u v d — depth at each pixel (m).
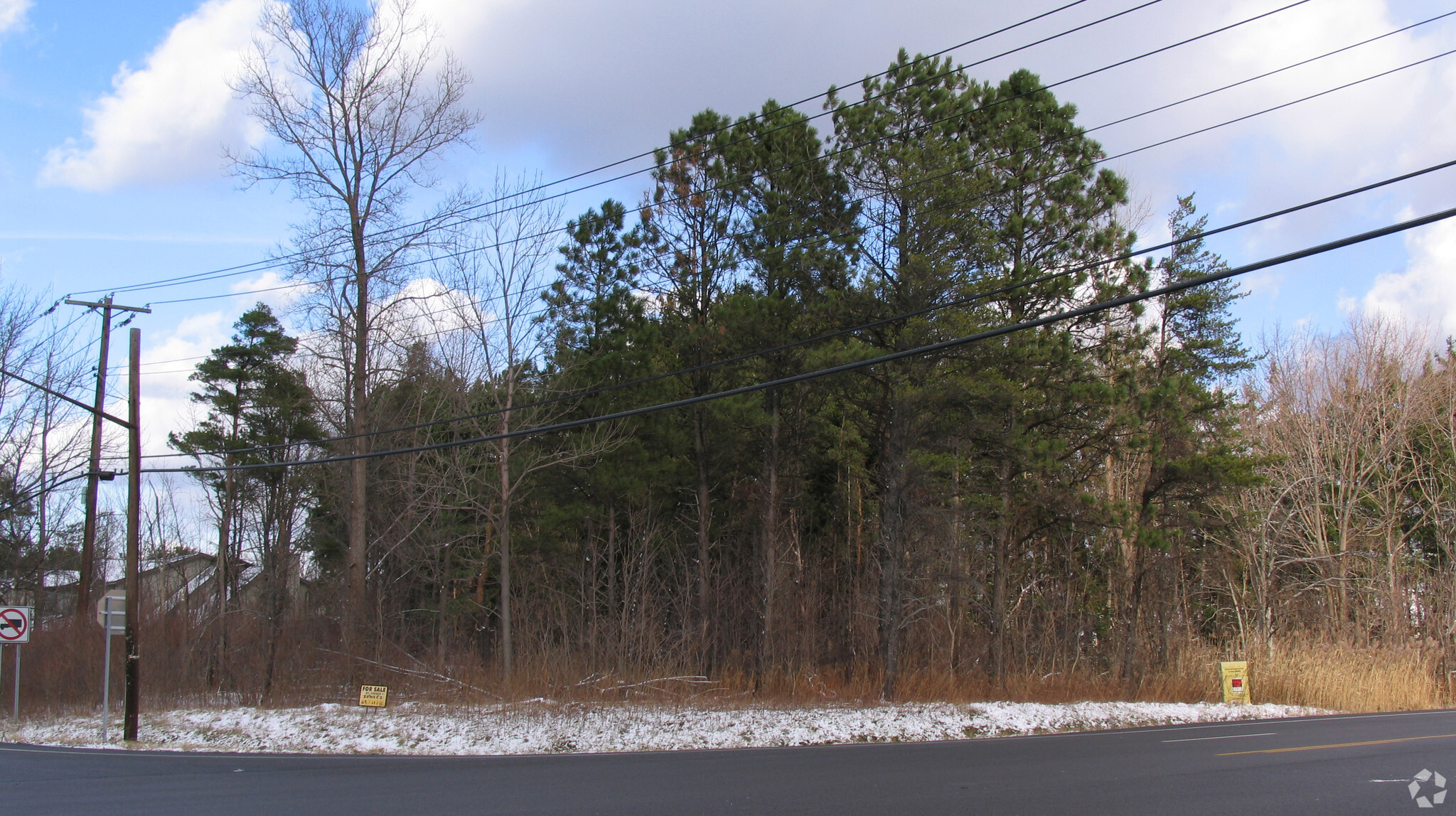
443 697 25.11
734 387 30.42
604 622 29.52
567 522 31.52
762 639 29.28
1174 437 29.14
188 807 10.91
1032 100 26.92
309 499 39.88
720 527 33.38
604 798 11.18
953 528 28.97
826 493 35.94
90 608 32.16
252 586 38.53
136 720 19.89
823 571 34.16
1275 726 21.12
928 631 30.88
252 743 18.80
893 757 15.45
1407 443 39.66
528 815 10.09
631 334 29.89
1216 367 40.09
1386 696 29.73
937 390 24.92
